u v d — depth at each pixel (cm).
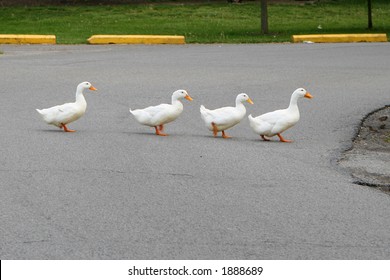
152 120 1289
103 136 1286
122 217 856
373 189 991
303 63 2222
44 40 2684
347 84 1875
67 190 959
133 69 2064
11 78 1900
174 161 1112
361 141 1303
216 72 2028
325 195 955
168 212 876
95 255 743
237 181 1010
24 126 1366
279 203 917
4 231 806
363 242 789
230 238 794
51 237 791
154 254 747
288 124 1248
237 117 1268
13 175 1027
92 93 1723
